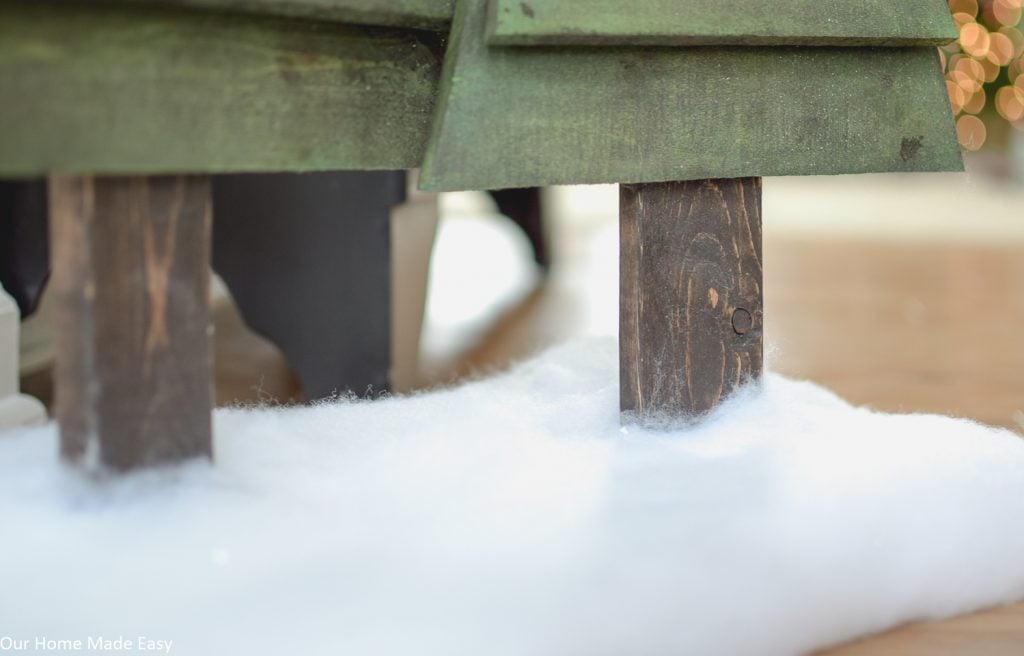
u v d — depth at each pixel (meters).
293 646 0.93
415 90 1.00
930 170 1.08
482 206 3.62
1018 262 2.87
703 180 1.05
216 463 0.99
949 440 1.06
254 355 1.65
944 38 1.07
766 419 1.06
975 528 1.03
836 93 1.06
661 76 1.02
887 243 3.24
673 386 1.05
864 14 1.05
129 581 0.93
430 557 0.95
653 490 1.00
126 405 0.95
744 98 1.04
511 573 0.95
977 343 1.86
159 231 0.95
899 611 1.02
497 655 0.94
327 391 1.30
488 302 2.24
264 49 0.96
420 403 1.09
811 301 2.29
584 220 3.86
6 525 0.95
